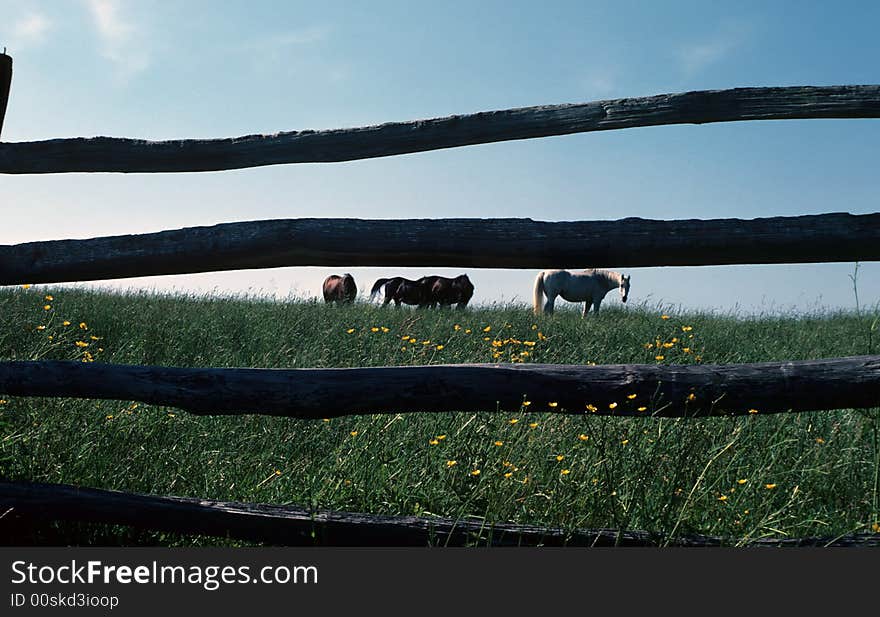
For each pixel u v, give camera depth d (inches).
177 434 153.1
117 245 106.6
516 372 96.3
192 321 305.9
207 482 133.4
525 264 97.7
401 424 158.9
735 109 95.1
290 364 247.6
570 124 99.0
